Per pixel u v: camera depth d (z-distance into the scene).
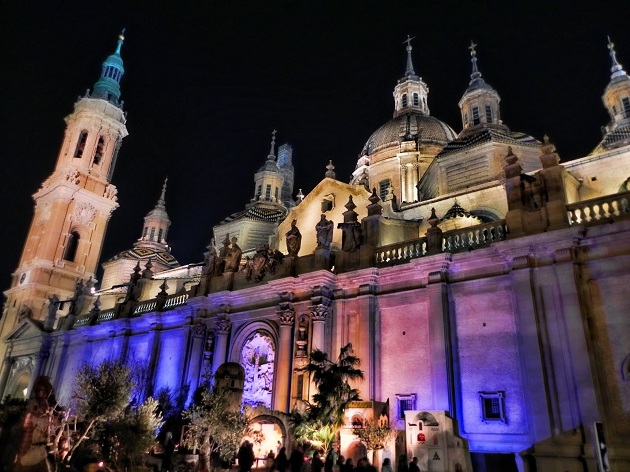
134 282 37.44
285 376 24.58
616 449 15.41
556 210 18.80
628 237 17.23
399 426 20.48
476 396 19.06
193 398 25.20
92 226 51.47
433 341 20.44
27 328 44.22
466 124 41.97
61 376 38.84
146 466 18.92
